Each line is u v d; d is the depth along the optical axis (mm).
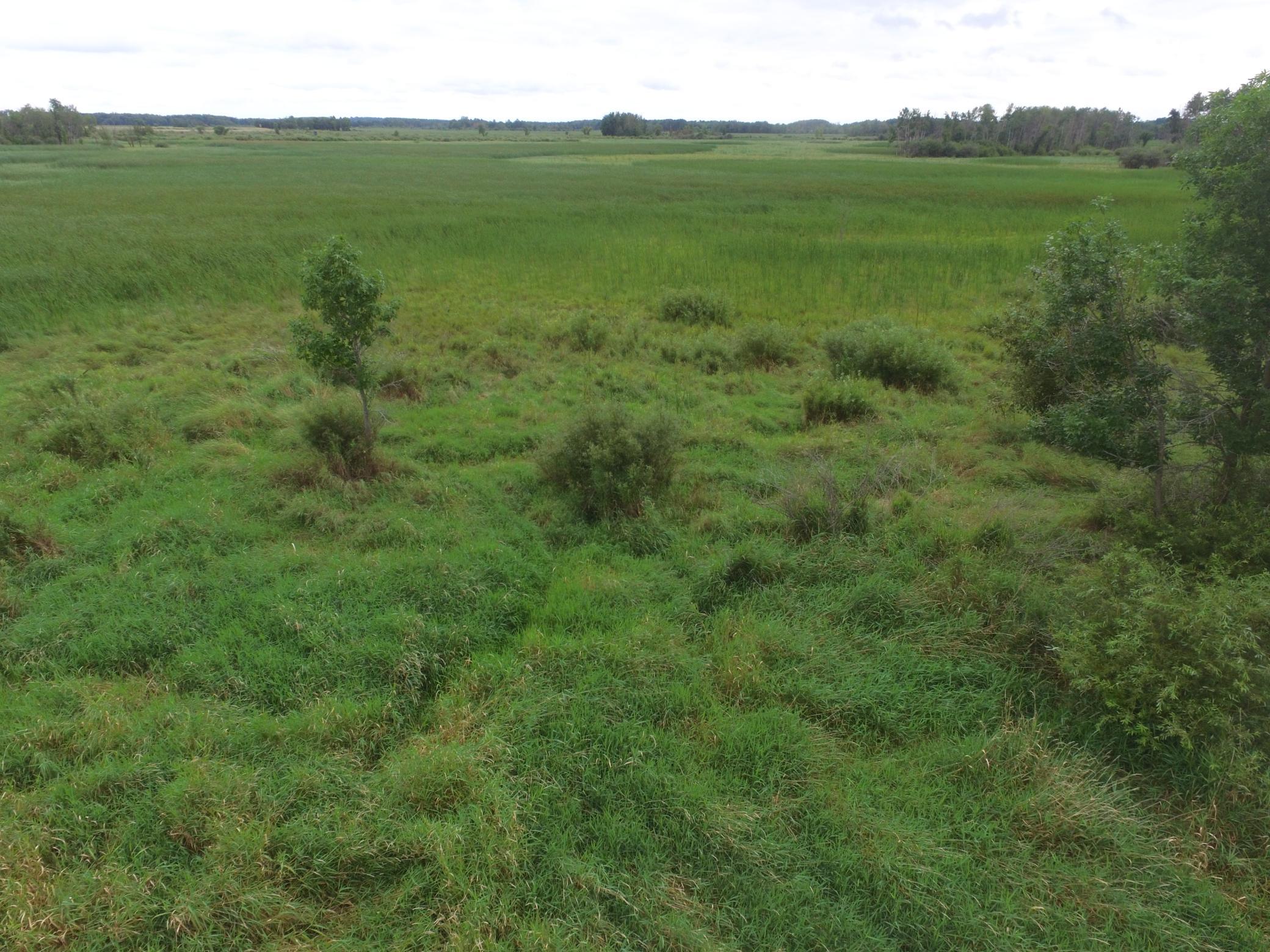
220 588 5953
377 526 7055
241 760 4367
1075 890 3732
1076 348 6809
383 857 3807
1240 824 4066
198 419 9680
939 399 11547
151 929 3445
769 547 6543
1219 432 6402
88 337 14250
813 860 3875
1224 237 6008
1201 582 5586
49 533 6617
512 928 3514
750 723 4695
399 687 5023
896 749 4672
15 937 3318
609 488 7344
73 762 4332
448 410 10617
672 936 3439
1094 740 4652
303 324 7926
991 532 6711
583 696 4863
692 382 12148
